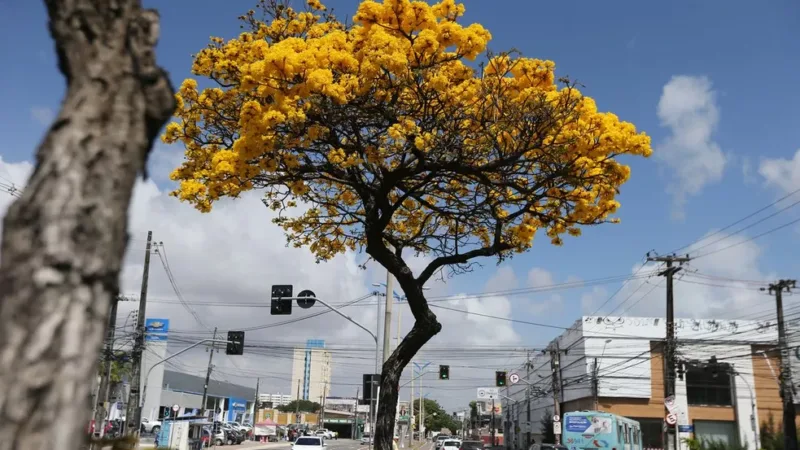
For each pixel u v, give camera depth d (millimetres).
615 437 25359
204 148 10695
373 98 9312
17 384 1938
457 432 158625
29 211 2127
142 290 28328
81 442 2041
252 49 9492
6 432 1897
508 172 9695
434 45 8945
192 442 38344
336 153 9172
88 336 2092
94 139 2271
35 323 2004
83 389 2055
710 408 36969
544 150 9508
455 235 11766
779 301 26688
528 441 60281
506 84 9938
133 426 26797
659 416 37094
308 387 120000
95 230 2170
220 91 10523
